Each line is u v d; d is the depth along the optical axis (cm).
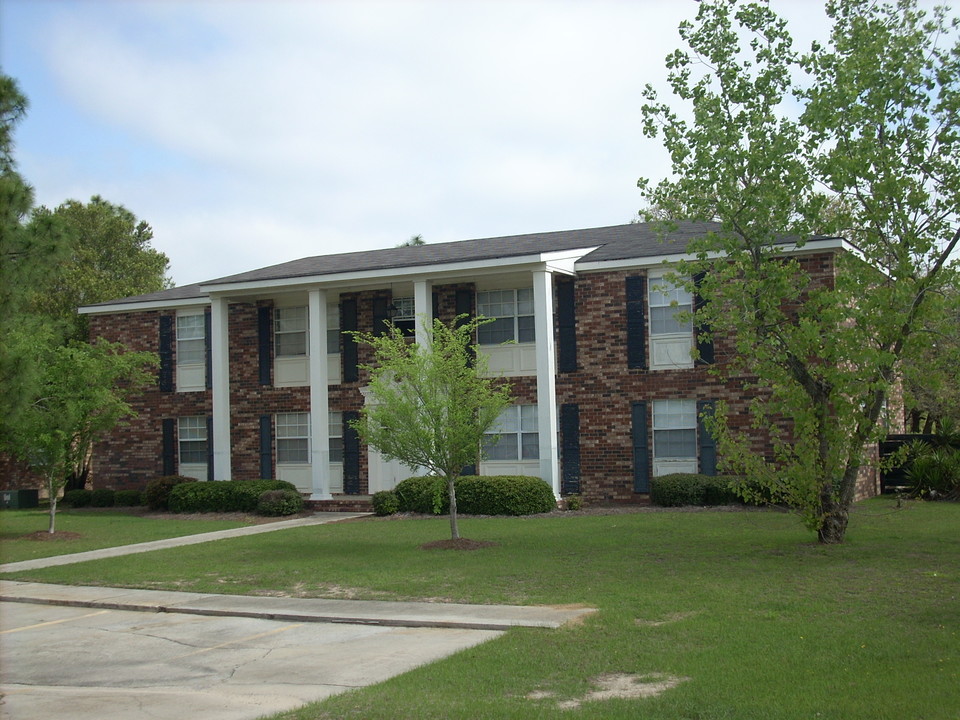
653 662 919
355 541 1938
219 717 825
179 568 1662
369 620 1188
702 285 1617
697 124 1516
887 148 1489
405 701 827
